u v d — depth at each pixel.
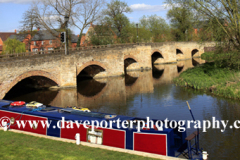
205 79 32.97
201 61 71.88
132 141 12.66
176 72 51.72
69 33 59.50
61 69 37.59
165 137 11.86
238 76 29.94
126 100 29.20
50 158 10.76
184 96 29.31
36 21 52.03
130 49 56.06
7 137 13.59
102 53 46.41
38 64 33.78
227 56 31.94
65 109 16.14
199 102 26.12
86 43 66.81
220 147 15.12
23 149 11.75
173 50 71.56
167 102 27.16
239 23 27.44
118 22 71.56
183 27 80.19
